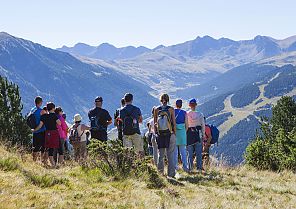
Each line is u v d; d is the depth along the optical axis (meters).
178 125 14.43
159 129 12.59
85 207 7.43
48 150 13.88
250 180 13.59
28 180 8.96
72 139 15.62
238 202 9.48
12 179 8.75
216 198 9.71
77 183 9.59
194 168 15.91
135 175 11.10
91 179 10.27
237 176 14.35
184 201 8.92
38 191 8.21
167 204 8.37
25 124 17.19
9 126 16.58
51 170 11.35
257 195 10.69
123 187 9.69
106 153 11.25
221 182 12.47
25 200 7.35
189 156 15.24
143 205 8.05
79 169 11.55
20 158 12.30
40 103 14.16
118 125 14.28
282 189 12.00
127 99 13.55
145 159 11.53
